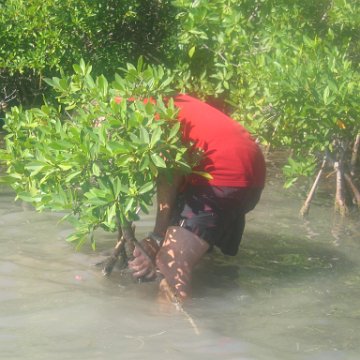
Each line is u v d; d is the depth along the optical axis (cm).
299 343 619
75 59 1398
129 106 759
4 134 1520
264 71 991
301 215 1038
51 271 779
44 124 816
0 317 657
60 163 718
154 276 762
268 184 1201
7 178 782
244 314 686
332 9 1082
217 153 735
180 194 762
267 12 1095
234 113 1090
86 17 1373
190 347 605
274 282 779
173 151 729
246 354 593
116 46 1426
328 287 768
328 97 939
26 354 583
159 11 1463
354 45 1108
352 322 669
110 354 586
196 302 714
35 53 1405
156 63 1458
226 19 1085
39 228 920
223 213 740
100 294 723
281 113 1014
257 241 920
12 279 753
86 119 756
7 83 1653
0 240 873
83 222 739
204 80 1168
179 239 735
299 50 1005
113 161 727
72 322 650
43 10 1386
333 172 1212
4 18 1413
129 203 704
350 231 974
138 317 666
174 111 730
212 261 840
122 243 780
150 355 586
